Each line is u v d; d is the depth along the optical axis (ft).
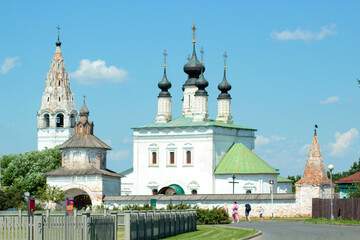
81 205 422.00
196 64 529.86
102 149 424.05
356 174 347.97
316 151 347.36
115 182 424.05
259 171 451.12
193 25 534.37
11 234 151.12
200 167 468.34
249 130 511.81
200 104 492.54
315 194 341.62
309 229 226.79
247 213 309.63
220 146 476.13
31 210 224.53
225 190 459.32
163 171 481.05
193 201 379.96
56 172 413.80
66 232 148.97
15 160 565.53
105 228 161.79
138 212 179.83
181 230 221.66
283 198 357.41
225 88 528.22
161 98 512.22
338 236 188.14
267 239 183.52
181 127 475.72
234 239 183.83
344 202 271.28
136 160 490.08
